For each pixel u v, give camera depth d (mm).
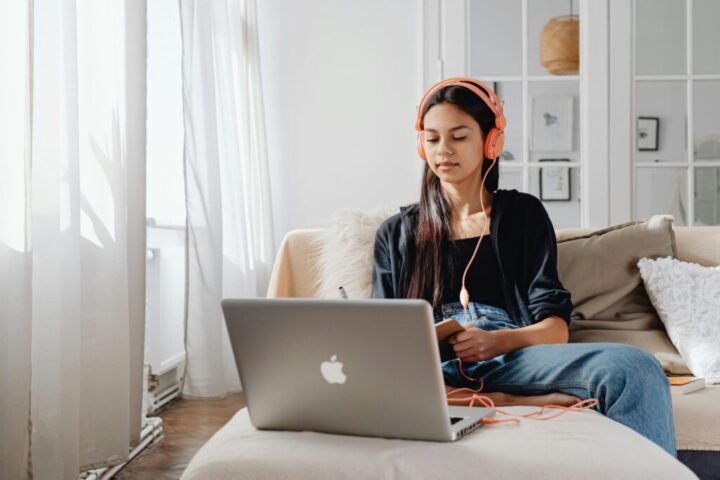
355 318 1245
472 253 1928
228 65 3738
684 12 4215
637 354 1533
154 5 3576
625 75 4227
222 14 3699
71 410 1942
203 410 3281
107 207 2162
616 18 4219
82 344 2100
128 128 2363
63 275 1939
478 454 1190
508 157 4293
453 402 1582
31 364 1856
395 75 4480
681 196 4227
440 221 1948
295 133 4508
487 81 4309
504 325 1839
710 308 2145
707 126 4215
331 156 4504
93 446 2119
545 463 1156
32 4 1817
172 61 3656
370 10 4488
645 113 4246
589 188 4234
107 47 2217
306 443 1265
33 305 1896
